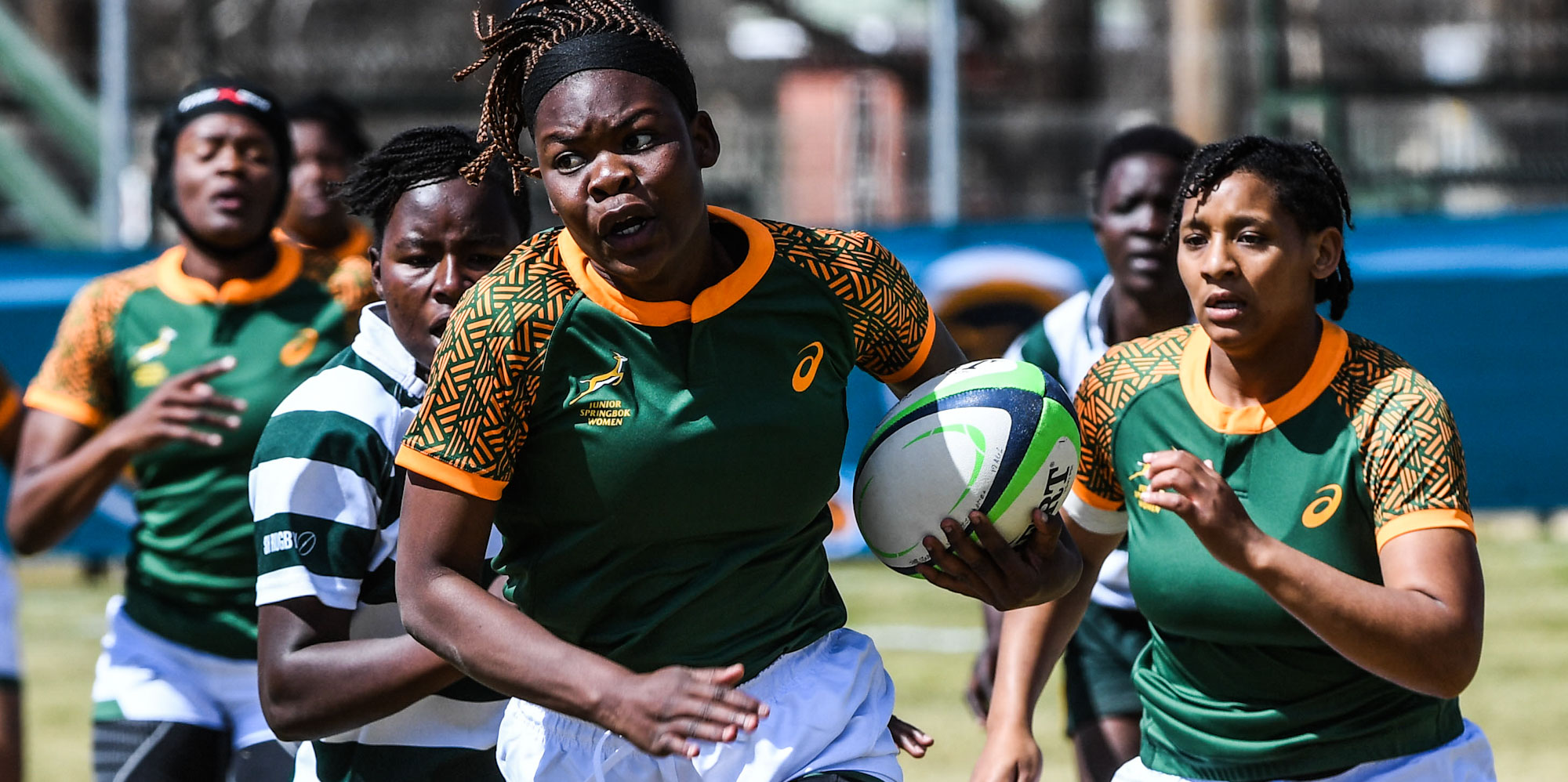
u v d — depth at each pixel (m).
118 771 16.44
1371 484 12.15
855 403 40.75
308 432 12.65
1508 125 52.97
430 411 10.89
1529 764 25.31
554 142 10.43
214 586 16.77
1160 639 13.27
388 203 13.26
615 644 11.57
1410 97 54.56
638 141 10.41
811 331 11.34
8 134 58.12
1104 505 13.78
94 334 18.20
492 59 11.29
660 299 10.90
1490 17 74.19
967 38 76.94
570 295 10.87
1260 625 12.41
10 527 17.34
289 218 22.27
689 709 9.93
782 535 11.59
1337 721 12.66
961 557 11.86
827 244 11.60
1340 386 12.39
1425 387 12.26
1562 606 38.00
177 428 16.22
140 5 78.50
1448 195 60.31
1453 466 12.02
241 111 18.16
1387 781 12.65
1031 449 11.91
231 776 16.80
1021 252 40.16
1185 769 13.39
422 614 10.73
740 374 11.04
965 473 11.82
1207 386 12.84
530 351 10.84
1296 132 56.94
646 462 10.93
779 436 11.13
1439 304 40.94
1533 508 41.12
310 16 88.56
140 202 47.84
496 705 13.16
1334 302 13.30
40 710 30.66
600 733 11.94
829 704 11.84
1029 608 14.21
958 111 42.28
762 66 78.81
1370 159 53.53
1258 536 11.38
